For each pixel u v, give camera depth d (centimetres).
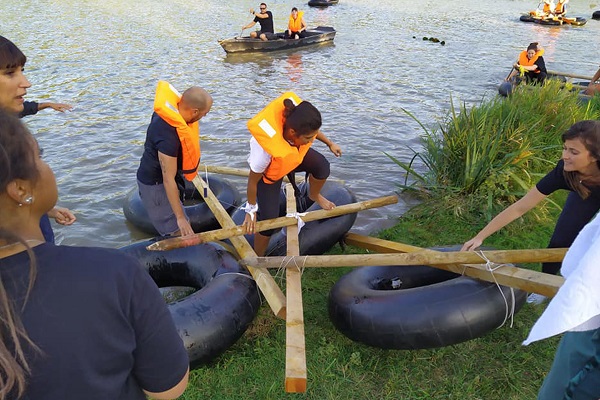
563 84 971
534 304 406
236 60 1434
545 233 523
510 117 674
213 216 540
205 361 341
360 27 2020
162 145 400
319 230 475
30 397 122
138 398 143
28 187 125
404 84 1225
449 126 698
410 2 2766
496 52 1625
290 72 1320
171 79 1213
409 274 422
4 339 116
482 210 561
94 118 920
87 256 128
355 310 355
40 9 2108
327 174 442
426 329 337
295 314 338
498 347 360
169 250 430
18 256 121
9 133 121
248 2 2505
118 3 2334
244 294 368
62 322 121
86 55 1398
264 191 423
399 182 690
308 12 2333
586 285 159
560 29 2102
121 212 598
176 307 345
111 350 128
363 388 329
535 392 323
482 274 359
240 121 929
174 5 2334
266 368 344
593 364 173
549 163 666
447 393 324
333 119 955
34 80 1147
